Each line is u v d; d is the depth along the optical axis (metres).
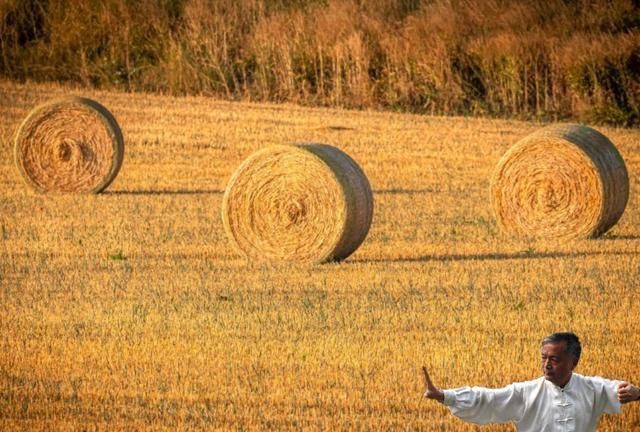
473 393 23.48
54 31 129.62
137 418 29.98
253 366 34.50
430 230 61.09
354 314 40.91
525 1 124.94
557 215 58.97
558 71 115.56
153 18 128.62
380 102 118.88
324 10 128.00
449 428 29.39
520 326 39.28
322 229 52.31
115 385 32.59
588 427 23.39
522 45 116.38
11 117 103.25
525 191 59.62
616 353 35.91
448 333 38.38
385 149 93.25
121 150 75.62
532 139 59.22
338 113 111.12
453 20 122.00
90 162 75.44
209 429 29.19
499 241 57.78
